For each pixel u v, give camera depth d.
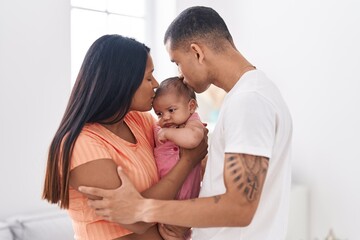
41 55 2.37
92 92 1.16
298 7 2.64
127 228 1.15
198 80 1.24
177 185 1.22
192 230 1.30
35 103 2.36
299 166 2.71
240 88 1.12
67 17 2.47
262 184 1.03
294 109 2.71
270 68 2.79
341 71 2.48
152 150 1.37
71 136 1.13
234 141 1.03
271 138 1.06
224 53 1.20
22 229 2.19
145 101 1.24
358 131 2.44
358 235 2.48
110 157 1.15
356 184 2.46
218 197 1.03
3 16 2.22
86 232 1.22
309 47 2.61
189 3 3.02
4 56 2.24
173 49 1.24
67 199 1.15
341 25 2.46
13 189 2.31
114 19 2.96
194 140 1.24
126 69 1.17
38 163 2.40
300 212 2.60
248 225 1.08
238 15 2.94
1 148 2.26
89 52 1.20
